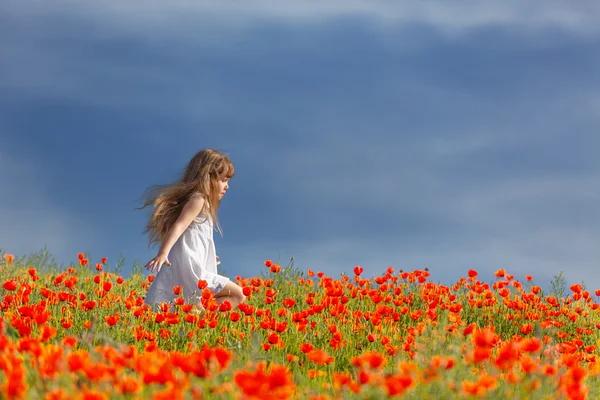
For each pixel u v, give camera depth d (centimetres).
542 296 1168
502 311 1129
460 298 1200
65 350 494
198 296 950
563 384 497
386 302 1055
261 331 825
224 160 1006
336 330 810
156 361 453
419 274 1191
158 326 807
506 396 486
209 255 997
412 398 475
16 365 429
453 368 517
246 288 919
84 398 370
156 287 970
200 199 974
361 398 472
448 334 758
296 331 841
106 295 935
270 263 1187
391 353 699
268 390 386
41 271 1277
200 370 428
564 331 1074
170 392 375
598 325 1101
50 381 423
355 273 1152
